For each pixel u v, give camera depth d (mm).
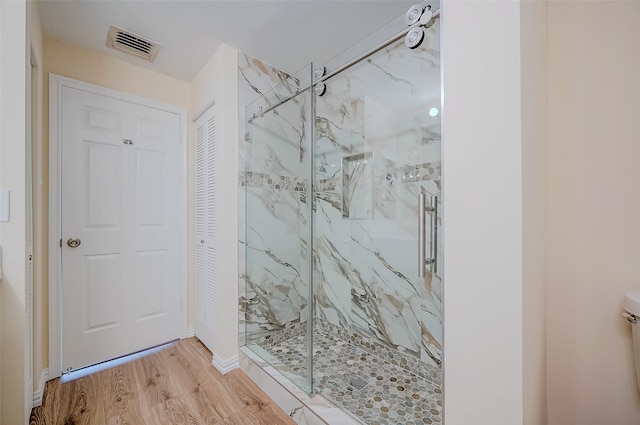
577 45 1105
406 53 1643
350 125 2055
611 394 1085
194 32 1785
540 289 981
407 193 1770
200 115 2277
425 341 1661
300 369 1716
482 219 744
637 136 1019
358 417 1311
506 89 697
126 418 1395
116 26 1706
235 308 1929
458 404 792
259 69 2111
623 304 1032
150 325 2156
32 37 1408
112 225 1996
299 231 2193
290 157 2195
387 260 1884
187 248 2369
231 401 1552
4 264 1150
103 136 1965
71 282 1815
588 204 1099
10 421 1149
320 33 1820
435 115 1610
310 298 1916
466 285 777
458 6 786
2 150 1151
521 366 681
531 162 793
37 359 1515
